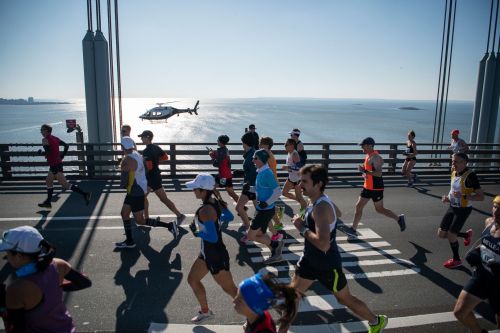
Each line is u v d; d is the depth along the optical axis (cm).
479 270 348
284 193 817
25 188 1016
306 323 427
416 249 666
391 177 1328
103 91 1181
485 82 1516
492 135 1559
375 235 732
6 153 1079
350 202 977
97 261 577
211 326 415
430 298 495
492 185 1260
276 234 603
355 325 425
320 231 330
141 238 674
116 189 1019
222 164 796
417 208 939
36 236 234
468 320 353
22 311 224
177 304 459
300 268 371
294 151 795
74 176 1132
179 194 1000
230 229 741
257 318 236
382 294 503
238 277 540
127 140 586
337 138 10762
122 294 479
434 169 1422
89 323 415
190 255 605
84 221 760
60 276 259
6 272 525
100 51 1159
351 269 580
